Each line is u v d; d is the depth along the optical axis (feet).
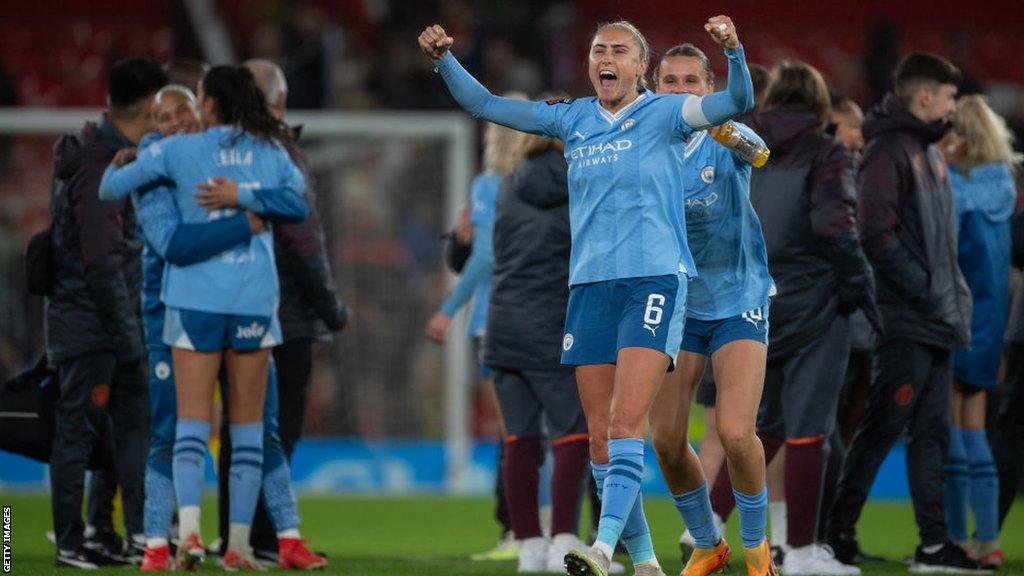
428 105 191.72
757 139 60.44
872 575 78.28
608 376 61.16
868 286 77.10
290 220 73.61
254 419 74.13
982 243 88.69
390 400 163.94
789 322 76.38
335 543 103.40
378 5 211.82
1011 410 88.58
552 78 201.67
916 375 81.00
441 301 164.25
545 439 90.79
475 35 196.75
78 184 76.23
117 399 80.23
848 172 76.28
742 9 226.58
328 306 80.94
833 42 220.23
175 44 195.31
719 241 62.85
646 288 58.90
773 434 81.00
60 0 209.46
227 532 81.20
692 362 63.46
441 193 163.43
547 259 80.53
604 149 59.88
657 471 153.07
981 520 88.12
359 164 161.79
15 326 150.51
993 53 218.18
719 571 74.84
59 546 77.46
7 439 78.33
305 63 187.93
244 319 72.74
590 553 56.44
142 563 76.28
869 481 82.48
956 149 90.22
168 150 72.79
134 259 80.74
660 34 222.07
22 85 199.31
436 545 102.94
